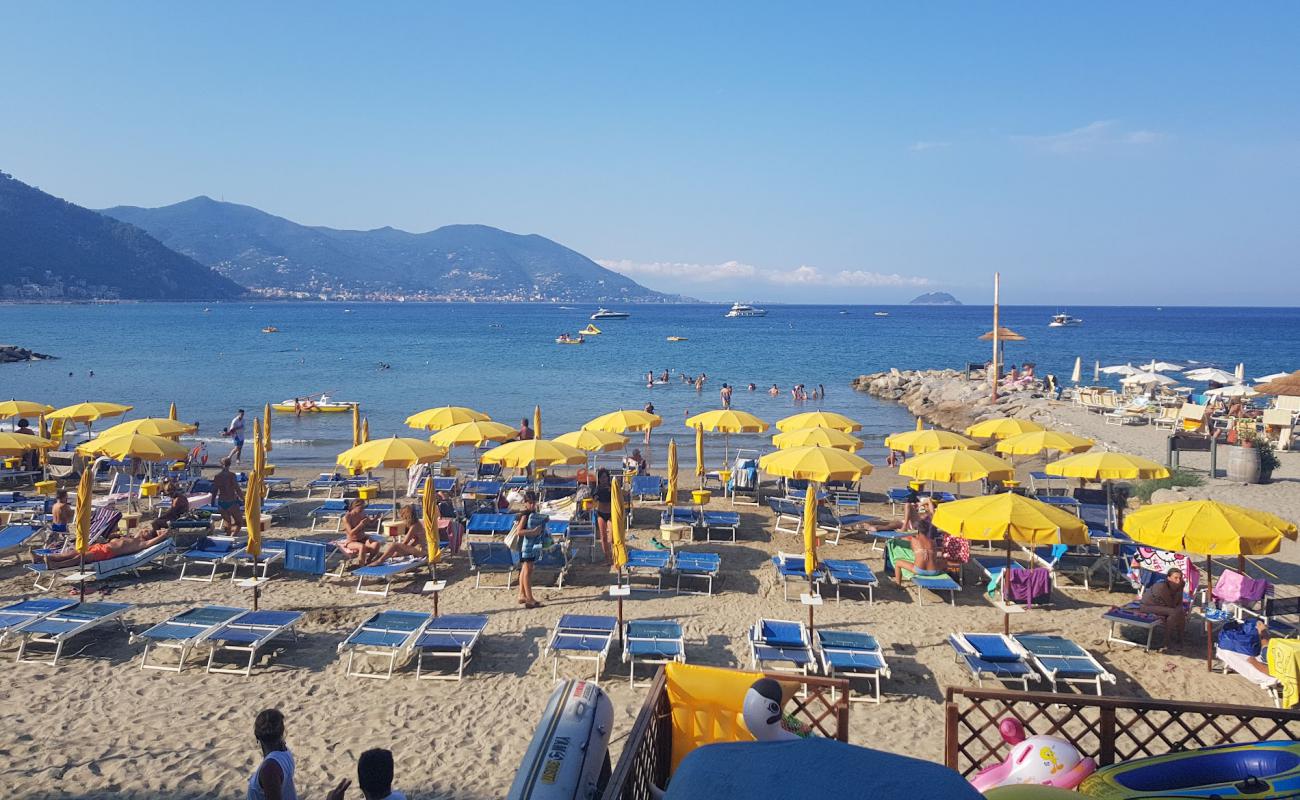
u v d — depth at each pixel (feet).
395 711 28.60
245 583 34.78
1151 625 33.37
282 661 32.48
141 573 43.47
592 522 50.11
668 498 50.14
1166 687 30.40
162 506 54.49
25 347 257.55
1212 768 16.57
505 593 40.63
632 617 37.24
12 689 29.66
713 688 18.42
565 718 17.44
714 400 140.46
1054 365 220.02
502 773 24.88
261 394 142.31
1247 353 260.21
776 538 51.60
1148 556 41.37
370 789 16.08
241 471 76.48
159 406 126.21
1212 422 86.12
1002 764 17.42
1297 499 56.90
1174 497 55.83
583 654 33.14
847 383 175.63
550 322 548.31
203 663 32.12
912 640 34.76
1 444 52.54
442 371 188.03
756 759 11.80
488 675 31.42
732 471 63.26
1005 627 32.83
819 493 59.47
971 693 18.39
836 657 30.19
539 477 67.10
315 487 65.87
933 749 25.93
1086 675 29.53
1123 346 299.79
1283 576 43.01
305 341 306.35
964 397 134.62
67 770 24.47
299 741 26.48
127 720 27.63
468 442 56.03
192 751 25.73
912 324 555.69
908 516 42.34
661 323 558.97
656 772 17.66
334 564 45.01
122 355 233.14
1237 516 31.50
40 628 32.30
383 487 68.59
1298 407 88.74
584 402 135.54
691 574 41.14
